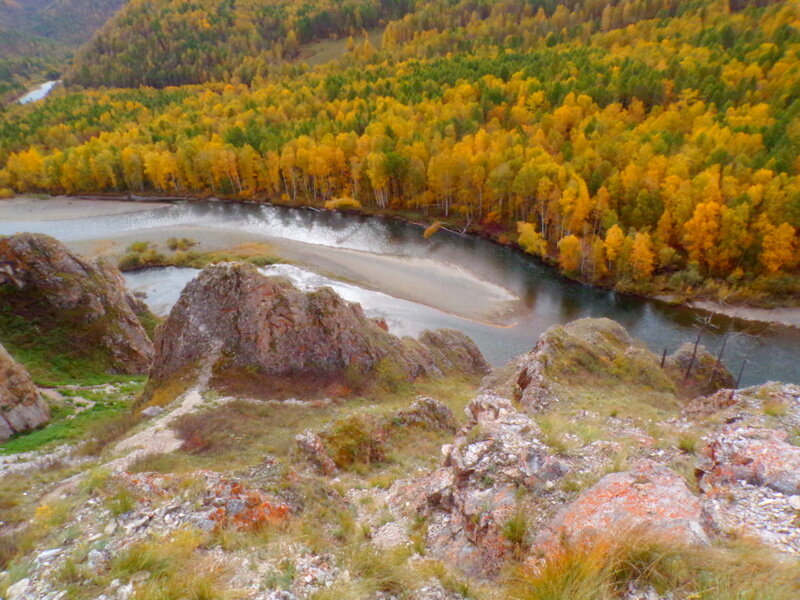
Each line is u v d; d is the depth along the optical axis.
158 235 92.56
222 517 11.81
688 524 8.27
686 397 38.34
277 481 14.92
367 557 10.51
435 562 10.52
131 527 11.44
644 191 67.06
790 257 59.34
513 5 179.88
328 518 13.85
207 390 32.62
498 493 11.41
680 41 121.19
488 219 87.00
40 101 186.12
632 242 64.94
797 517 8.87
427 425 25.03
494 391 33.00
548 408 25.50
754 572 7.07
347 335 38.38
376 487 17.28
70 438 30.50
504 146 88.88
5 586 9.72
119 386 42.69
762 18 120.44
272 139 108.38
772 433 12.54
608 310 64.19
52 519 12.35
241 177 112.81
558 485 11.24
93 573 9.74
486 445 13.33
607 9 149.50
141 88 187.62
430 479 15.47
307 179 105.94
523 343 58.78
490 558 9.82
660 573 7.23
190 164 110.75
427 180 93.31
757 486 10.12
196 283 37.75
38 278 47.09
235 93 167.25
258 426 27.08
